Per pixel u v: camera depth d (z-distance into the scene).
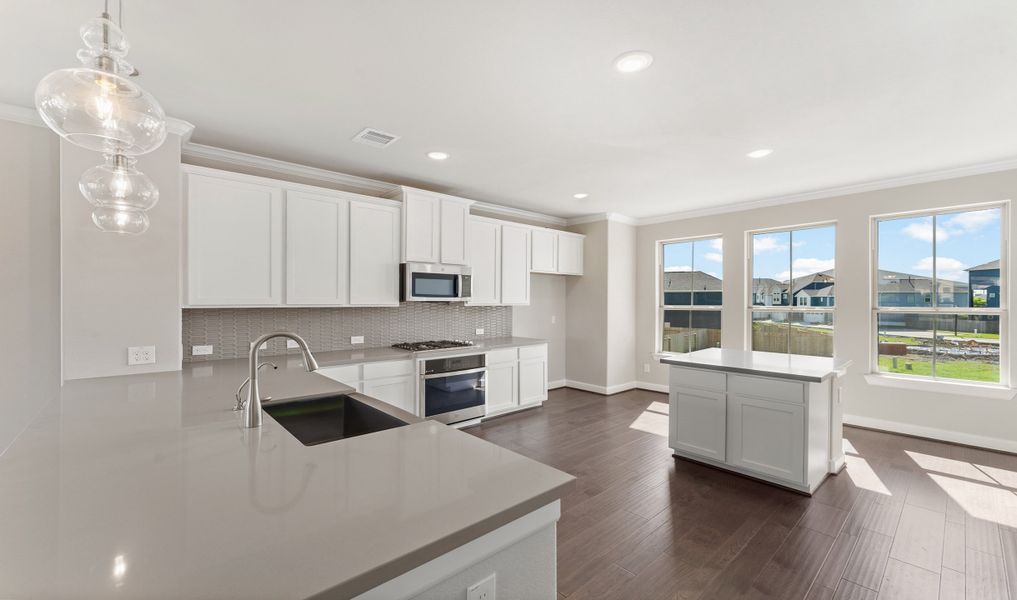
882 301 4.30
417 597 0.81
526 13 1.74
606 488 2.97
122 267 2.47
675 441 3.49
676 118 2.75
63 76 1.05
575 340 6.18
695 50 2.00
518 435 4.11
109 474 1.10
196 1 1.65
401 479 1.07
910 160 3.55
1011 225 3.61
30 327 2.47
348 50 2.00
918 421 4.04
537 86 2.34
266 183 3.22
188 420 1.58
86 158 2.38
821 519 2.54
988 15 1.73
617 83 2.30
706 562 2.14
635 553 2.21
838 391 3.25
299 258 3.38
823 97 2.45
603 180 4.19
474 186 4.43
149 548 0.76
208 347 3.28
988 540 2.31
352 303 3.66
